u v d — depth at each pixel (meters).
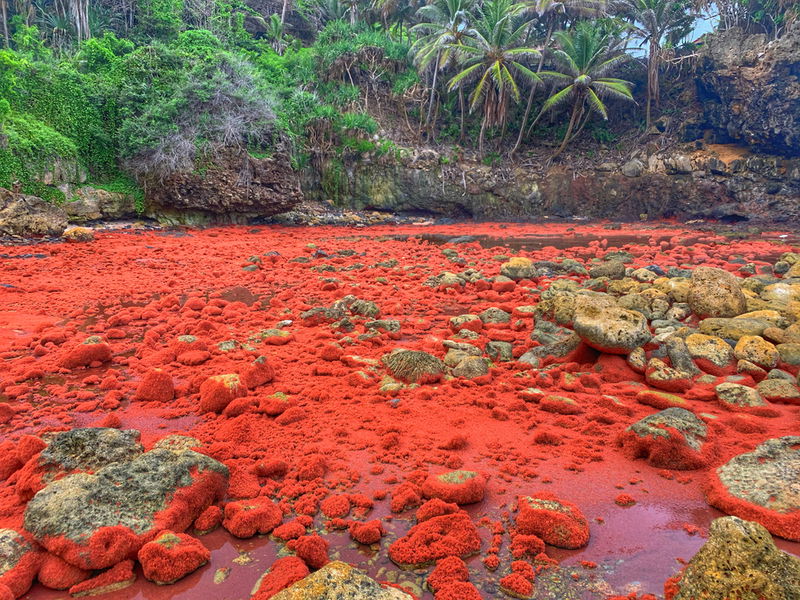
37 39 24.84
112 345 6.48
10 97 18.47
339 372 5.45
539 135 33.19
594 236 22.00
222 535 3.04
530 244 18.88
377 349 6.30
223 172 21.34
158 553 2.65
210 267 12.34
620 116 33.16
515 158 32.12
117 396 4.84
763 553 2.35
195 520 3.09
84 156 19.95
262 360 5.18
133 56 21.20
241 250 15.22
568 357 5.86
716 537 2.46
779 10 28.73
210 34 24.67
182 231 19.98
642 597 2.52
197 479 3.18
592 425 4.28
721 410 4.76
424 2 33.16
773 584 2.24
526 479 3.56
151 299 9.12
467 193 29.81
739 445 3.98
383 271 11.85
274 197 22.75
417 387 5.11
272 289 10.04
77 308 8.36
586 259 14.57
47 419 4.39
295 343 6.57
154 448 3.59
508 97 30.88
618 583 2.64
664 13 29.80
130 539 2.72
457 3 27.83
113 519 2.82
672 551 2.88
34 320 7.52
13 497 3.25
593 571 2.72
